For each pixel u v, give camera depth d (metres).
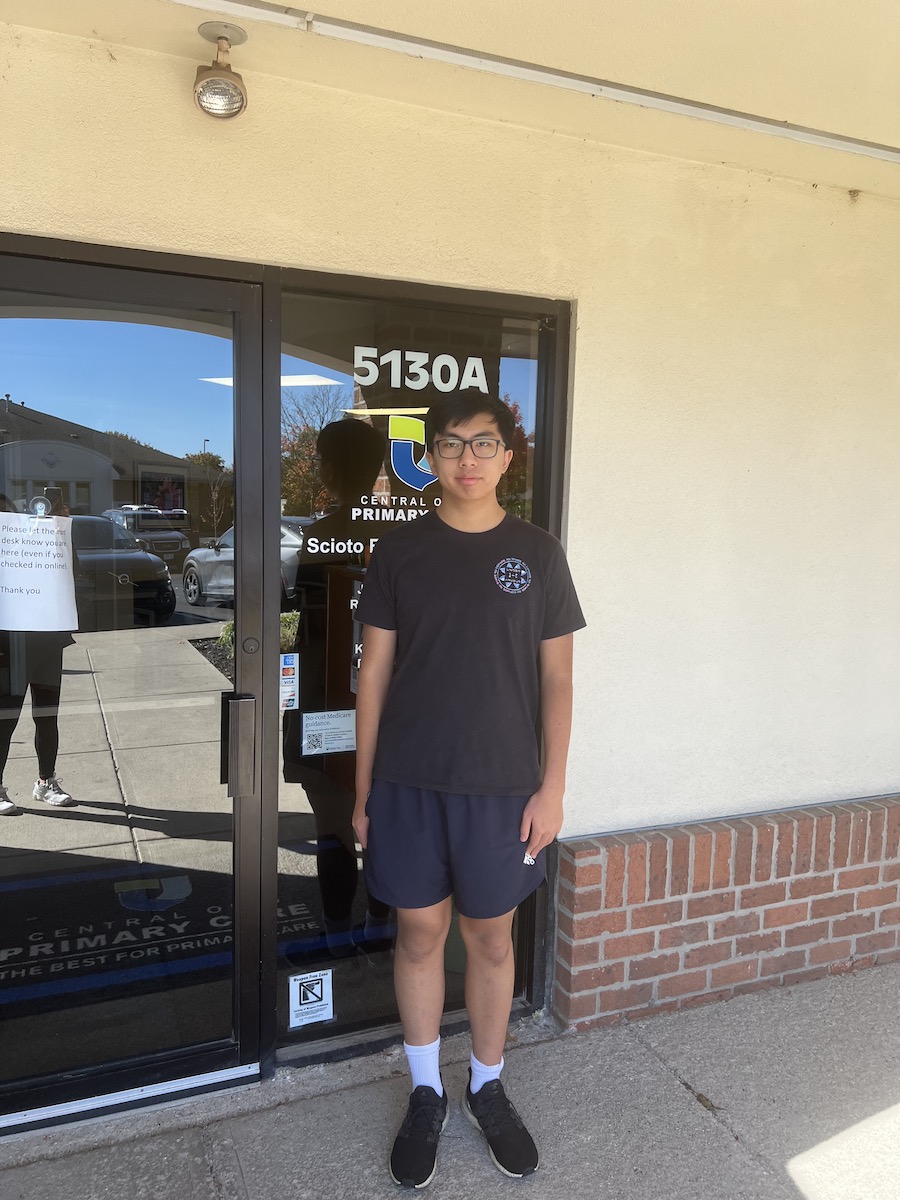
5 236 1.97
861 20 1.87
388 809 2.02
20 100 1.93
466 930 2.13
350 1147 2.18
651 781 2.83
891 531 3.09
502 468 1.96
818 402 2.91
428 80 2.12
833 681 3.07
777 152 2.54
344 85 2.16
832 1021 2.77
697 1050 2.61
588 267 2.53
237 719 2.31
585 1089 2.42
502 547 1.98
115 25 1.89
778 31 1.92
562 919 2.69
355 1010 2.64
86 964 2.37
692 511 2.77
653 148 2.54
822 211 2.83
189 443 2.25
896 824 3.09
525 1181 2.08
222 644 2.33
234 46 1.97
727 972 2.88
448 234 2.35
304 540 2.42
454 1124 2.29
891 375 3.01
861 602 3.08
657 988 2.78
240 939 2.38
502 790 1.97
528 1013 2.76
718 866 2.82
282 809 2.51
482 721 1.95
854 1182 2.11
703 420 2.75
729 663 2.90
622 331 2.60
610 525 2.66
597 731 2.73
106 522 2.22
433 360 2.50
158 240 2.07
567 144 2.46
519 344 2.60
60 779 2.30
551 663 2.07
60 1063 2.30
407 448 2.50
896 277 2.97
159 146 2.04
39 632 2.22
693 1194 2.06
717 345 2.73
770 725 2.99
